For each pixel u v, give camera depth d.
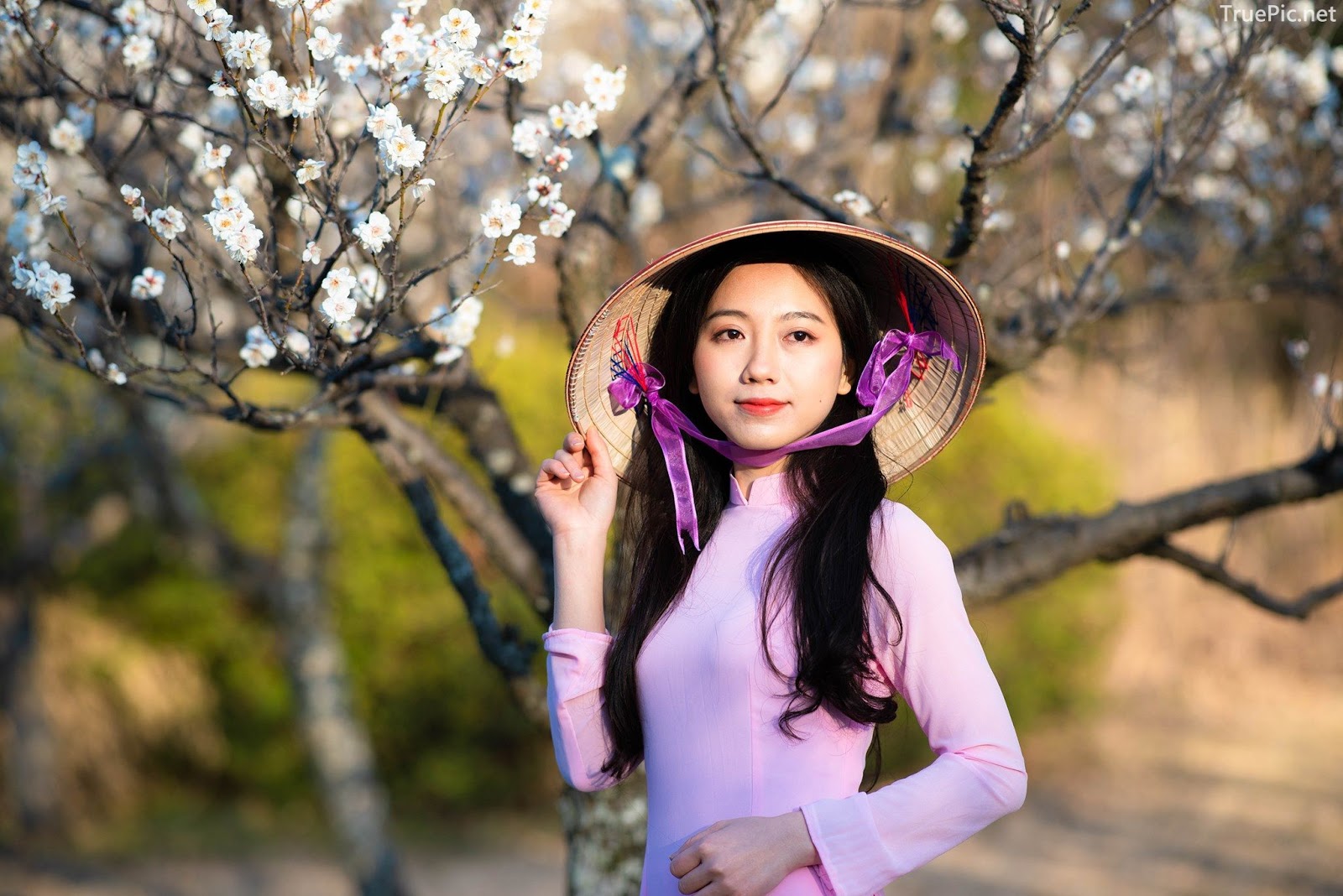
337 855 6.73
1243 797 7.92
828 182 3.52
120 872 6.38
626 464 1.99
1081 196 3.31
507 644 2.46
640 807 2.39
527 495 2.59
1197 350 9.88
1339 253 3.21
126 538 6.90
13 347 6.04
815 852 1.58
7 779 6.80
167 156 2.11
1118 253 2.45
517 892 6.27
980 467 7.88
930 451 1.93
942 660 1.67
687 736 1.74
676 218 3.39
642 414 1.99
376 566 6.60
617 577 2.28
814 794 1.68
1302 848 6.95
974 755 1.62
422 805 7.20
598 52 4.23
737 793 1.69
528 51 1.74
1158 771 8.48
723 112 3.41
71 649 6.95
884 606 1.70
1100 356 4.01
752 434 1.79
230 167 2.32
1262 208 3.44
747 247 1.86
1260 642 10.31
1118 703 9.84
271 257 2.20
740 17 2.21
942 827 1.59
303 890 6.27
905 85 3.40
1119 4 3.24
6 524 6.61
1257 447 10.00
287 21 1.96
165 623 6.96
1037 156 3.52
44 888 6.12
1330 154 3.17
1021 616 8.06
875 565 1.73
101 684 6.98
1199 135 2.38
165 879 6.32
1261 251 3.31
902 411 1.96
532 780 7.29
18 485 6.39
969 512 7.74
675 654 1.77
